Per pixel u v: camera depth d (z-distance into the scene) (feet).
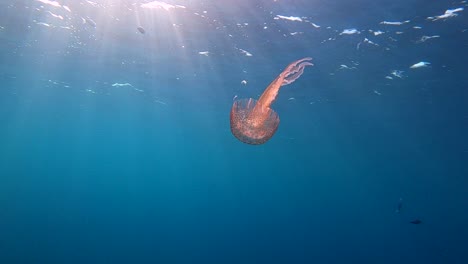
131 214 263.08
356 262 144.25
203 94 88.94
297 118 105.40
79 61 70.69
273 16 38.91
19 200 219.41
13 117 174.70
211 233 200.64
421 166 172.86
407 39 41.52
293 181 349.61
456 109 75.31
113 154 348.18
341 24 39.09
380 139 123.24
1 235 123.44
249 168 285.23
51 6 44.55
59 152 377.09
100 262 111.04
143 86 87.61
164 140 207.41
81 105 129.08
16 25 52.85
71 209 224.74
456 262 158.20
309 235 238.68
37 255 106.22
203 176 449.48
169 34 49.14
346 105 83.66
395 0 32.40
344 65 54.75
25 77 92.02
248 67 60.70
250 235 207.00
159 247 144.05
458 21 35.37
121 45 56.85
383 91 68.28
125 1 39.96
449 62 48.21
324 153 171.53
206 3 37.91
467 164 147.43
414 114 84.53
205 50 54.70
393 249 196.54
